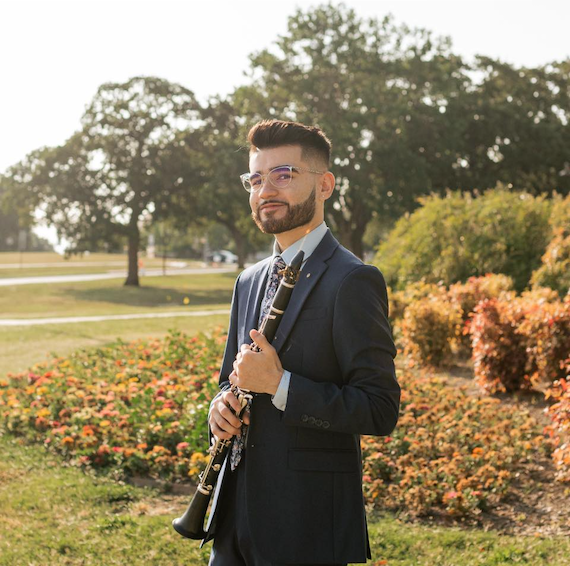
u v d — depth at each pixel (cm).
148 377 802
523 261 1248
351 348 198
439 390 739
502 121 3672
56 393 704
